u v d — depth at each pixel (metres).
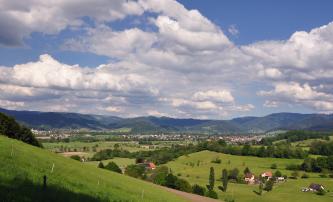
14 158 49.66
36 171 47.34
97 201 43.41
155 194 74.25
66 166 61.19
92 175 63.75
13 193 33.88
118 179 78.81
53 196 37.62
